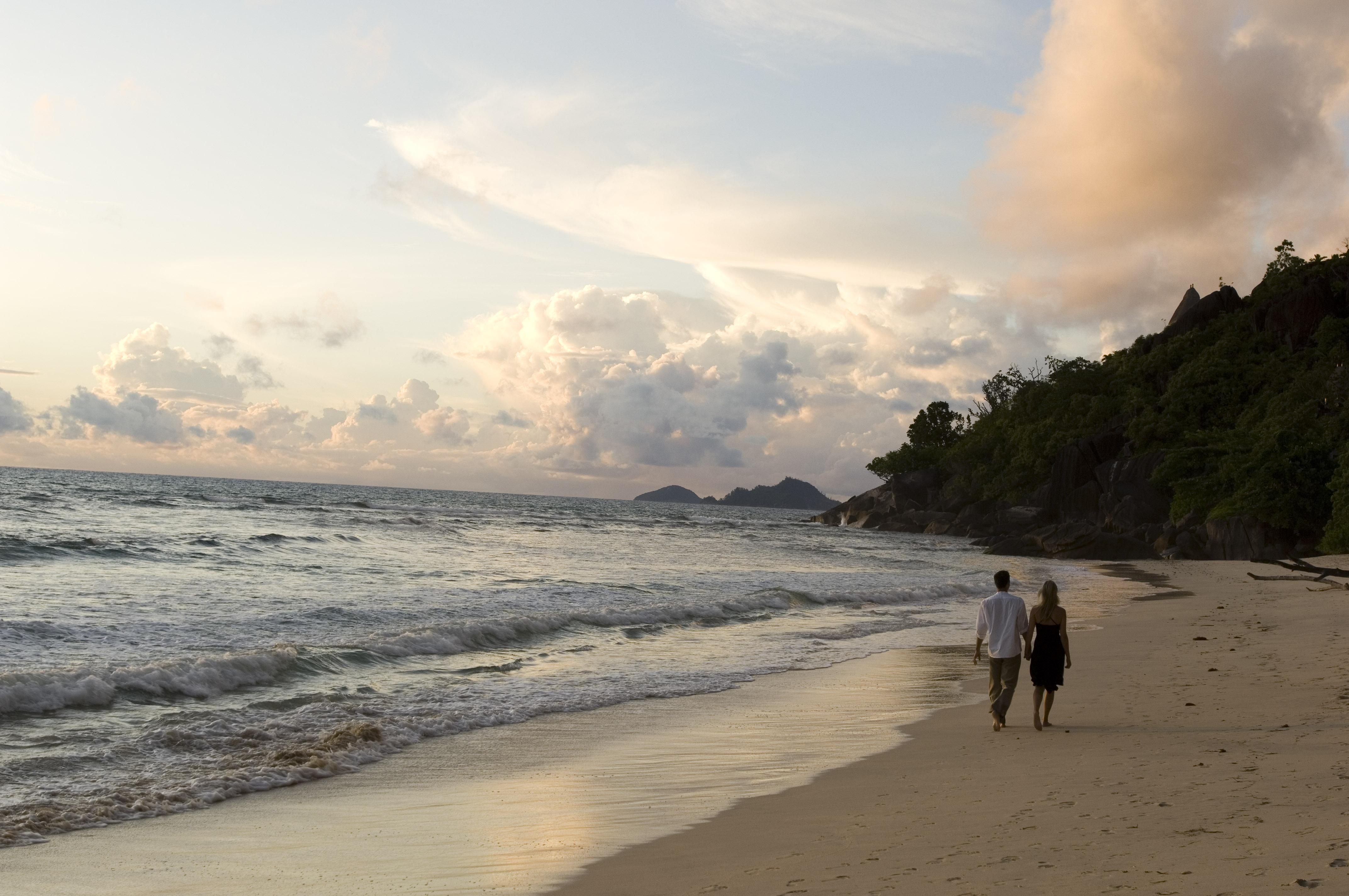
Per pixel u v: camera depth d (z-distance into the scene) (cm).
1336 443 5300
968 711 1183
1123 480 7419
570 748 989
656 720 1140
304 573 2850
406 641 1578
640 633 1945
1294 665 1348
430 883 568
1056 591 1033
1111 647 1709
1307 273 8619
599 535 6544
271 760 906
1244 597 2780
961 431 14562
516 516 9106
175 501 7338
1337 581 3155
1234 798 636
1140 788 694
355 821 725
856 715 1167
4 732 970
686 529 8550
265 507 7375
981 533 9462
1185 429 7700
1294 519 4978
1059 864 511
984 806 681
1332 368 6800
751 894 509
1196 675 1323
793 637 1966
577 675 1444
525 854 625
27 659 1332
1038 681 1019
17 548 2872
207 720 1045
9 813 725
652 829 680
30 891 563
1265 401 7294
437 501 15275
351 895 551
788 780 828
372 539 4553
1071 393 10431
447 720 1098
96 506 6200
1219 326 8775
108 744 945
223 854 638
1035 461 9644
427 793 812
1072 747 901
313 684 1284
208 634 1638
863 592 2852
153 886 572
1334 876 443
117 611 1839
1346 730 879
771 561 4656
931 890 484
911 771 841
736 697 1295
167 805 764
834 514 12950
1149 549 5597
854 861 558
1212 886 446
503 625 1789
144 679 1175
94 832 695
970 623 2289
